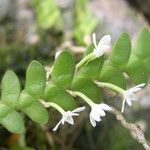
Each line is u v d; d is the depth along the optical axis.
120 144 0.09
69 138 0.09
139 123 0.09
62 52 0.05
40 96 0.06
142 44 0.06
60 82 0.06
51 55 0.10
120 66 0.06
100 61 0.06
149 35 0.06
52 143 0.09
